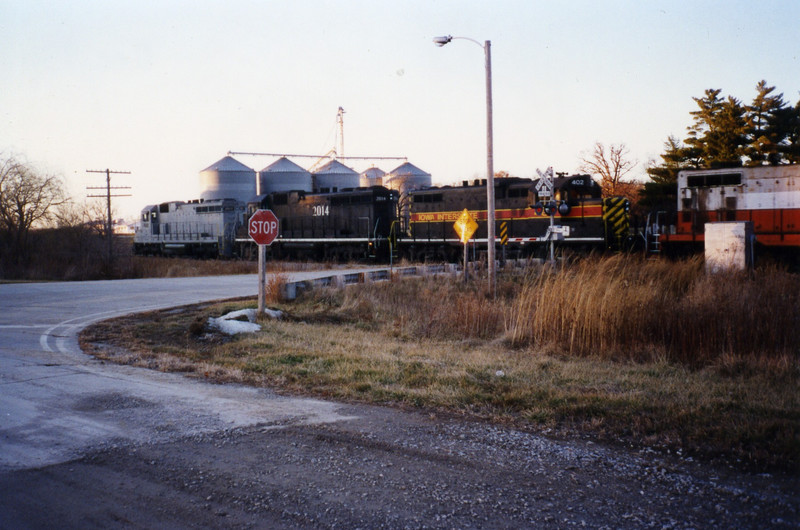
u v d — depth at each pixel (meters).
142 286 24.67
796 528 4.24
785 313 10.55
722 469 5.35
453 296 19.00
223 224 50.62
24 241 45.31
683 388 8.09
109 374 9.01
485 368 9.49
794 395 7.59
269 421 6.69
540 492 4.84
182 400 7.53
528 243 31.34
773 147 36.88
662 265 20.30
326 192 45.19
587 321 11.50
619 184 54.16
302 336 12.54
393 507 4.57
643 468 5.36
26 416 6.80
